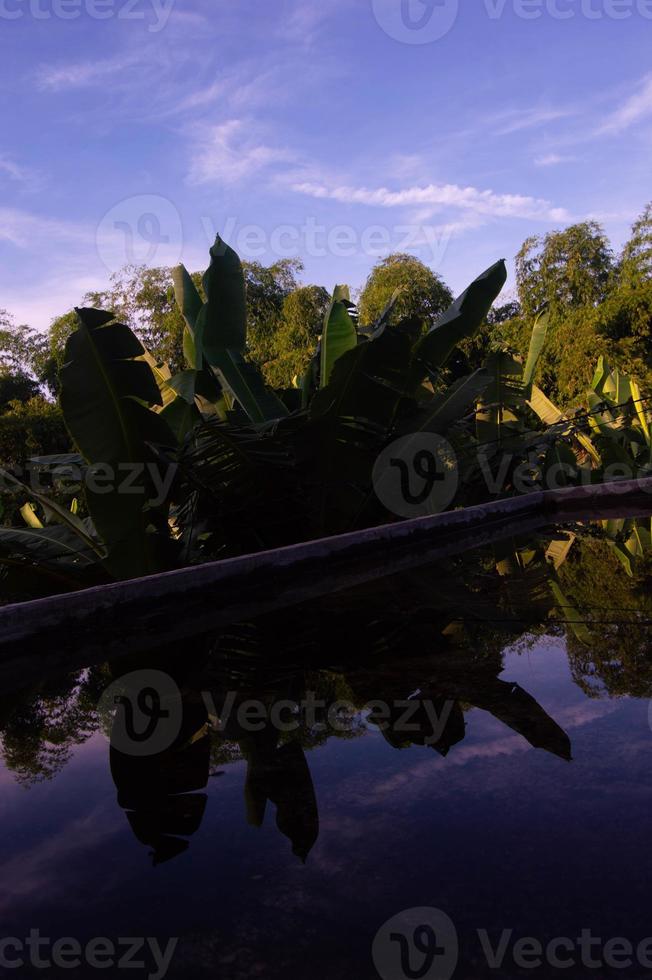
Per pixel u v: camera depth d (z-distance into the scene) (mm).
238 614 2482
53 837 971
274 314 27609
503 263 5133
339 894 777
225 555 4461
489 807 956
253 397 5023
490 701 1438
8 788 1152
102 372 3148
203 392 4332
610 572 3078
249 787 1091
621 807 931
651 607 2322
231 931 721
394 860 839
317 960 666
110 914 769
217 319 5109
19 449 23281
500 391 6156
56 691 1714
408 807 977
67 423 3166
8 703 1643
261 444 3814
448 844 866
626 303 19984
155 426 3273
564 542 4074
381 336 3990
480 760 1127
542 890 757
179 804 1048
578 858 815
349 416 4148
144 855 899
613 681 1527
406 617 2334
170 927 737
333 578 3141
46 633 2258
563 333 20234
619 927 685
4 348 36281
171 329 23703
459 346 20859
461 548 3969
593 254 24703
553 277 25359
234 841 919
